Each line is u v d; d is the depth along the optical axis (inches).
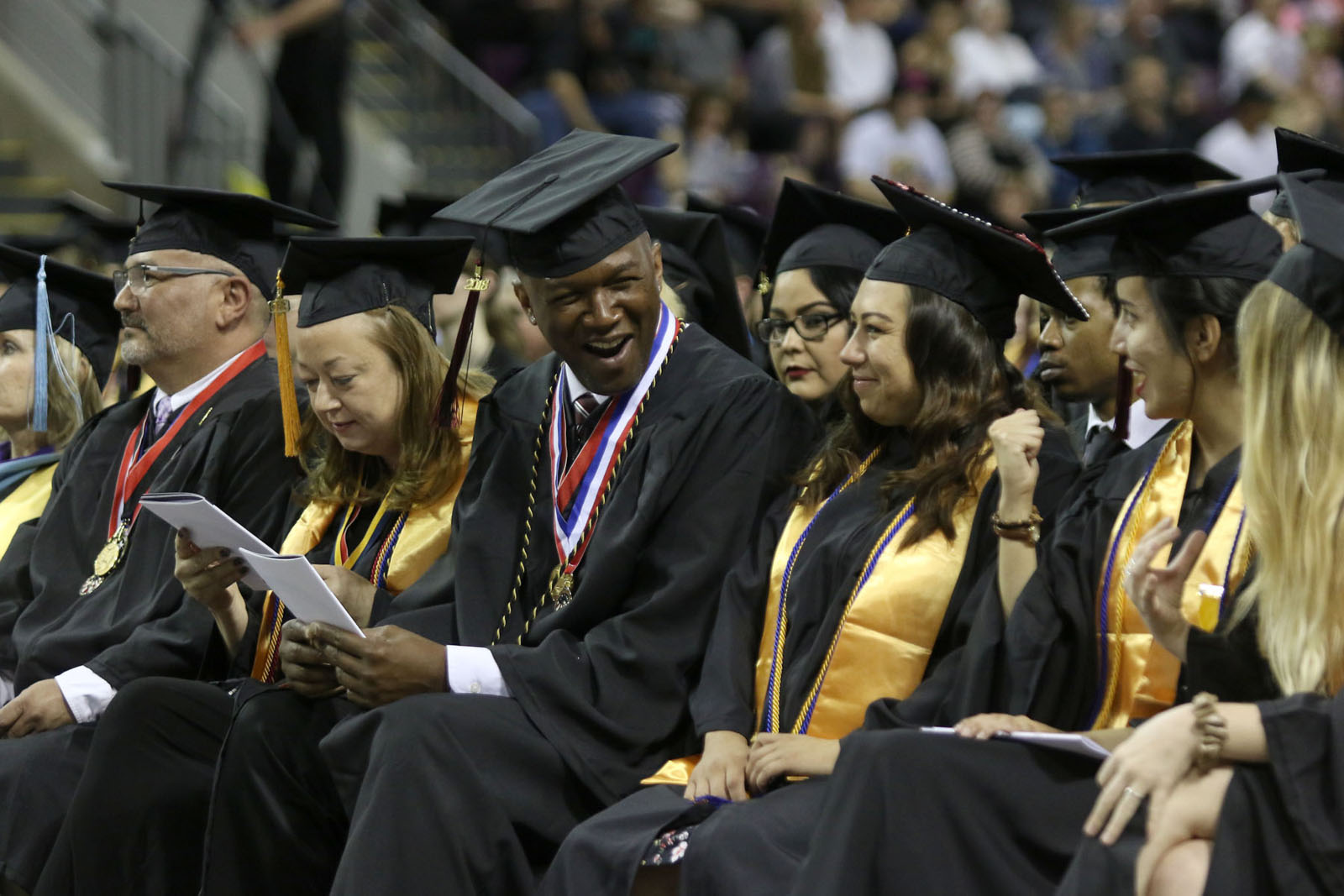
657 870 256.2
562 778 277.7
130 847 294.5
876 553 271.9
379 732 266.8
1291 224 269.4
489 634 296.8
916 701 255.0
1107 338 300.0
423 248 317.1
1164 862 208.4
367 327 313.0
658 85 915.4
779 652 278.4
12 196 762.2
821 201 327.3
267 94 709.9
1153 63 892.6
